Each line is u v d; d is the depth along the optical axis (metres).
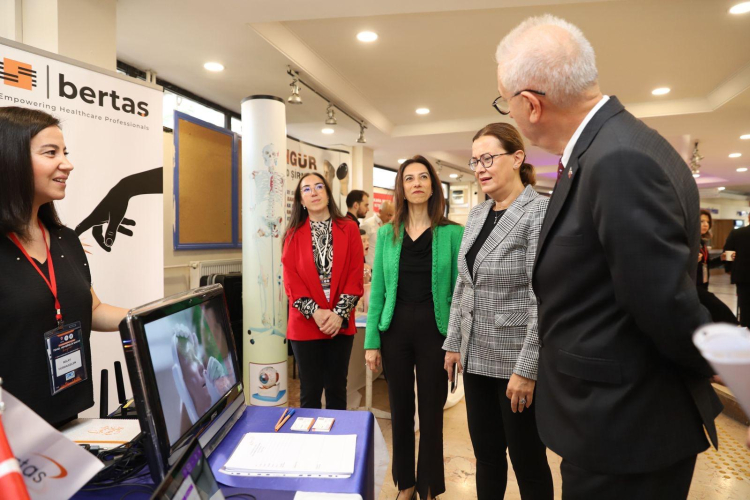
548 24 0.93
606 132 0.84
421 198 1.81
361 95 5.04
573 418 0.89
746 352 0.39
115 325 1.26
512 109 0.97
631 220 0.74
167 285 3.91
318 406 2.27
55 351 1.04
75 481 0.59
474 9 2.86
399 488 1.86
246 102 3.30
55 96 1.90
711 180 11.77
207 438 0.91
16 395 0.97
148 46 3.40
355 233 2.38
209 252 4.38
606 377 0.84
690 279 0.77
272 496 0.79
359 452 0.94
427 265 1.81
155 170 2.29
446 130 6.17
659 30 3.43
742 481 2.18
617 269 0.77
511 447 1.47
